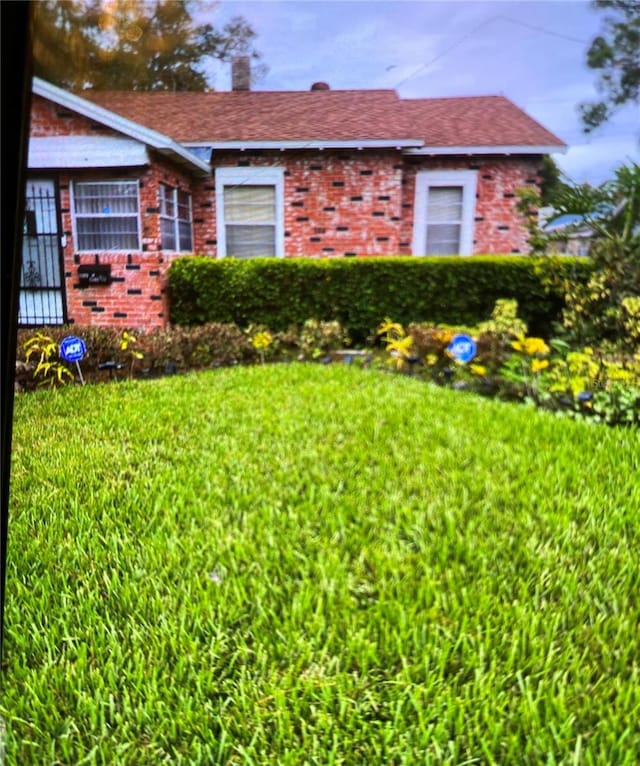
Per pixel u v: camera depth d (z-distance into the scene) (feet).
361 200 17.93
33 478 5.98
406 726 3.86
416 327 16.12
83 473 6.55
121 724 3.87
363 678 4.26
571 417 11.10
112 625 4.77
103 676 4.26
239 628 4.85
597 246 14.94
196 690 4.16
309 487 7.64
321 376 14.05
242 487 7.52
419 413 11.11
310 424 10.24
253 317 16.06
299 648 4.57
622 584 5.43
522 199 16.76
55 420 6.70
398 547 6.17
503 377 13.50
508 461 8.54
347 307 17.58
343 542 6.27
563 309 15.49
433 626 4.81
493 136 17.71
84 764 3.60
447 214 19.19
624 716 3.87
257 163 15.31
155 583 5.35
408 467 8.36
